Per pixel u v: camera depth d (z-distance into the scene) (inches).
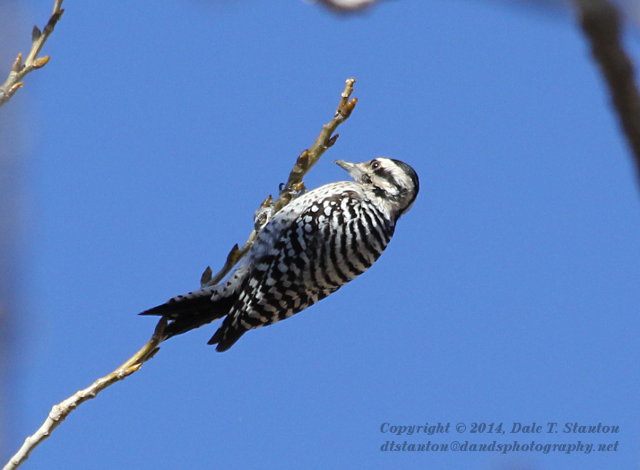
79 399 322.0
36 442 315.6
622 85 110.5
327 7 207.8
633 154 113.1
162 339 355.6
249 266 468.8
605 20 109.0
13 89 301.0
